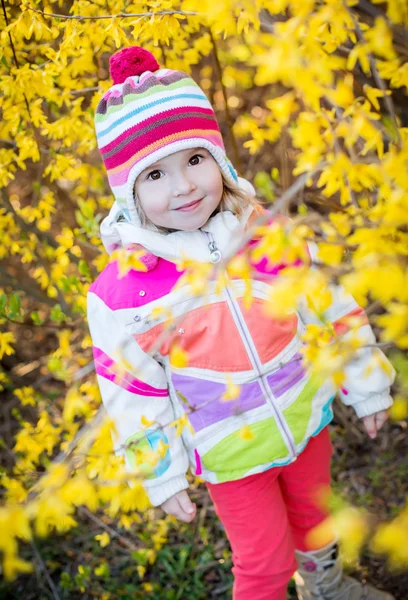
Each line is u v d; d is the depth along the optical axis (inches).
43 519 41.5
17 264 124.9
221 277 44.6
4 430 111.7
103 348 62.2
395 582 79.4
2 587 91.0
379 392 62.5
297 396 62.1
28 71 69.7
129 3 74.8
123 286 61.2
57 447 104.8
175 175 58.3
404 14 38.5
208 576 87.3
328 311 61.3
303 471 67.2
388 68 43.9
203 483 98.4
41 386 119.2
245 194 63.6
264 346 60.4
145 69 61.4
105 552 93.5
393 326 34.7
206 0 41.1
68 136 78.7
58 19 70.3
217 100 137.9
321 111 43.3
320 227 45.2
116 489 46.9
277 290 36.9
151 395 61.3
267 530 63.6
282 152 77.0
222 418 61.3
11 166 82.1
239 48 37.5
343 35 47.0
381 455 95.7
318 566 70.0
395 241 41.3
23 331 128.1
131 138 57.4
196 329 59.9
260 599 64.7
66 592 87.6
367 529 39.4
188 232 61.2
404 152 37.5
